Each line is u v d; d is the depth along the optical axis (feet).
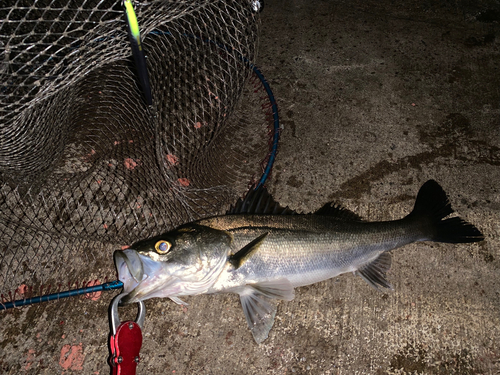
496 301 1.92
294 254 1.82
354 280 1.98
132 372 1.54
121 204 2.22
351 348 1.81
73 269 2.04
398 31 3.07
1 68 1.59
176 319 1.89
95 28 1.48
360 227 1.92
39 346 1.84
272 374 1.76
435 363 1.78
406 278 1.98
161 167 2.06
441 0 3.24
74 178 2.31
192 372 1.78
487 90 2.72
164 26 2.25
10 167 1.99
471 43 2.99
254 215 1.84
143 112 2.31
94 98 2.42
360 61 2.89
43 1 2.24
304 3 3.27
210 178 2.28
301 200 2.25
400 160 2.39
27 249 2.09
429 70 2.83
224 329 1.86
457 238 1.97
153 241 1.69
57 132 2.14
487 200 2.23
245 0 2.09
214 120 2.33
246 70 2.33
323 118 2.59
